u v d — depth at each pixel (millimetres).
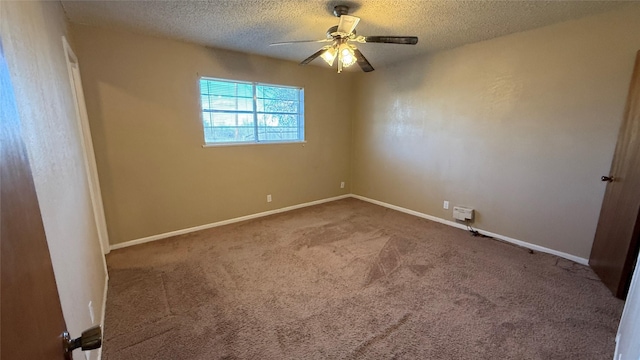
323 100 4609
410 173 4242
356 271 2568
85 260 1656
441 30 2824
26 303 501
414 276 2477
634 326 1227
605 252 2365
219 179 3693
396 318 1943
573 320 1911
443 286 2320
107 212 2971
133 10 2312
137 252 2949
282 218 4070
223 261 2754
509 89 3035
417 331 1821
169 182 3312
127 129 2973
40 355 525
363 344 1717
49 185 1122
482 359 1609
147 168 3148
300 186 4590
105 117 2838
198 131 3432
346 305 2086
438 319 1930
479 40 3152
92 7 2236
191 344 1717
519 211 3111
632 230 2035
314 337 1773
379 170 4742
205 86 3463
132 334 1790
